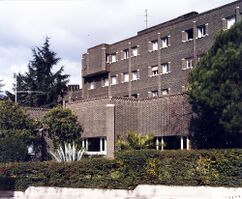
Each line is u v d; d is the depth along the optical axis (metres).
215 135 26.33
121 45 63.03
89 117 35.62
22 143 33.06
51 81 77.25
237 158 19.88
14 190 25.75
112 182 22.92
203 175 20.59
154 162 21.91
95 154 33.94
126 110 33.62
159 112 32.12
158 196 21.34
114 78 64.31
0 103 35.91
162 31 55.66
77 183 23.86
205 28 48.97
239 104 21.91
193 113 28.77
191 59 50.84
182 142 30.05
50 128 36.22
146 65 58.03
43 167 25.11
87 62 68.00
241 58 22.09
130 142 29.05
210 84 23.25
